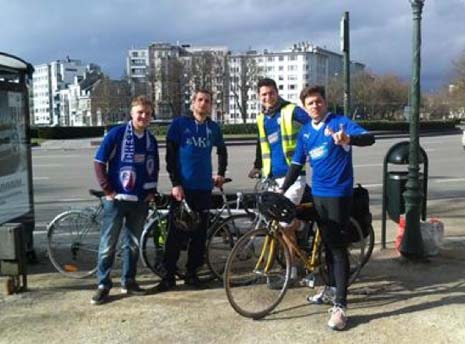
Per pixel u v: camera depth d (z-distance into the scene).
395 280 5.91
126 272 5.56
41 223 9.39
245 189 13.05
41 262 6.79
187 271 5.80
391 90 101.94
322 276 5.45
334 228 4.81
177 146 5.63
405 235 6.54
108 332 4.64
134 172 5.41
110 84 98.75
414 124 6.50
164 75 90.50
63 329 4.72
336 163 4.78
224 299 5.38
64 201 11.82
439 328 4.62
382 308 5.08
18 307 5.25
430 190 12.97
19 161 6.55
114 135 5.36
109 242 5.39
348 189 4.81
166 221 5.87
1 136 6.18
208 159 5.75
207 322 4.82
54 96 158.12
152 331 4.65
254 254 5.27
